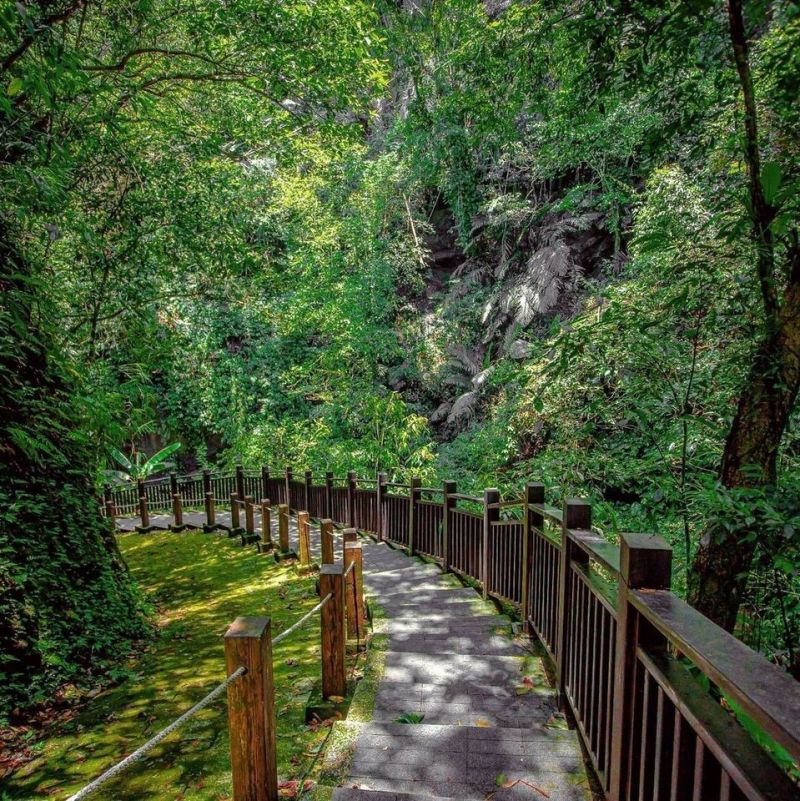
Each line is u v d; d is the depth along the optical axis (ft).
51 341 15.87
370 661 11.12
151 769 8.32
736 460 9.96
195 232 21.45
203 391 49.90
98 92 15.08
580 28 10.41
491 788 6.97
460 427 44.19
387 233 48.47
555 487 16.33
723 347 11.35
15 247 14.80
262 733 6.41
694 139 16.84
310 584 19.69
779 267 10.33
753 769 2.89
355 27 16.87
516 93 15.25
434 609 15.24
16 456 13.85
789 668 10.21
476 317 45.24
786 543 8.86
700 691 3.89
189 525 34.42
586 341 11.50
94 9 16.06
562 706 8.70
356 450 40.55
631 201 32.09
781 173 7.98
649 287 13.94
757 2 8.14
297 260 46.09
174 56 18.53
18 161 13.60
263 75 17.76
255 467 45.73
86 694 11.80
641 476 13.93
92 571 15.20
